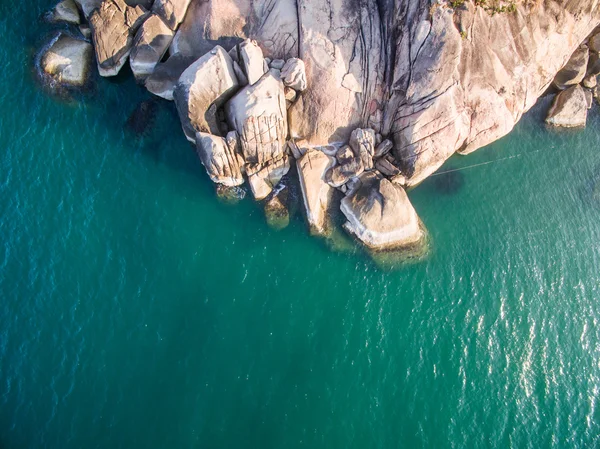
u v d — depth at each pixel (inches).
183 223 1234.0
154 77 1293.1
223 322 1162.0
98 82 1327.5
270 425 1086.4
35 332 1110.4
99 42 1294.3
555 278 1274.6
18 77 1318.9
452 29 1151.6
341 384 1136.2
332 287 1215.6
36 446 1027.9
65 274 1163.9
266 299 1192.2
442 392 1151.6
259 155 1237.1
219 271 1202.6
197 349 1131.9
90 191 1243.2
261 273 1210.0
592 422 1146.7
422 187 1328.7
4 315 1118.4
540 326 1230.3
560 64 1330.0
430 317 1218.0
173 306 1162.0
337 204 1274.6
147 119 1305.4
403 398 1138.7
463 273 1263.5
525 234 1309.1
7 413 1044.5
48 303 1136.2
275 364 1138.7
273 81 1206.9
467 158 1363.2
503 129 1301.7
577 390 1174.3
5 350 1090.7
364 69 1246.9
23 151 1266.0
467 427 1123.3
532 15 1223.5
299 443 1079.6
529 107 1354.6
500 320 1230.3
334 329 1181.7
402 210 1240.2
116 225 1219.2
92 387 1077.8
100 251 1192.2
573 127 1397.6
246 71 1213.1
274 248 1230.9
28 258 1172.5
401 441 1099.3
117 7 1295.5
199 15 1289.4
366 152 1244.5
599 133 1395.2
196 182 1267.2
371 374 1152.8
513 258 1285.7
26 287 1145.4
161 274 1186.0
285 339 1163.3
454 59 1165.1
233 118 1220.5
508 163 1369.3
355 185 1263.5
